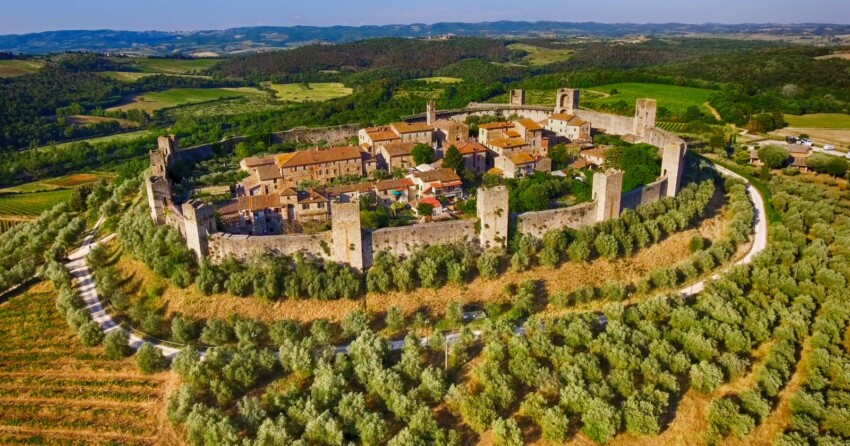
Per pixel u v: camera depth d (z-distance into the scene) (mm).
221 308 85125
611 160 122938
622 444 63594
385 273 88250
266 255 89000
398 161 133125
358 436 64438
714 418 64562
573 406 65000
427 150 131250
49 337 84812
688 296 87562
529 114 180000
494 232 92875
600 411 63031
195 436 64812
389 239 91312
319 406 67000
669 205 107062
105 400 72375
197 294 86938
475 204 104438
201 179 126500
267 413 67250
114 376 76188
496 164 129875
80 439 67000
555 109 174000
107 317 88375
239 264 89375
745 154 154625
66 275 97500
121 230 104438
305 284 86250
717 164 151250
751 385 70062
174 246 92750
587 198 107312
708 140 170000
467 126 152375
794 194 126625
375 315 85000
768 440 64500
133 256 97250
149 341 82562
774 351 73688
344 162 128500
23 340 84500
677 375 71312
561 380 68875
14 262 106750
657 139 140250
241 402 68312
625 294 87250
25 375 77062
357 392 70375
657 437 64250
